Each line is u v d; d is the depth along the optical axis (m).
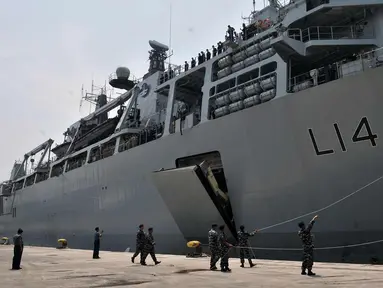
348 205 12.54
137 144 23.78
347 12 14.83
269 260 14.25
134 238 22.47
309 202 13.54
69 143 37.31
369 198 12.05
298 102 13.88
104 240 25.38
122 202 23.86
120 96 29.97
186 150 18.81
